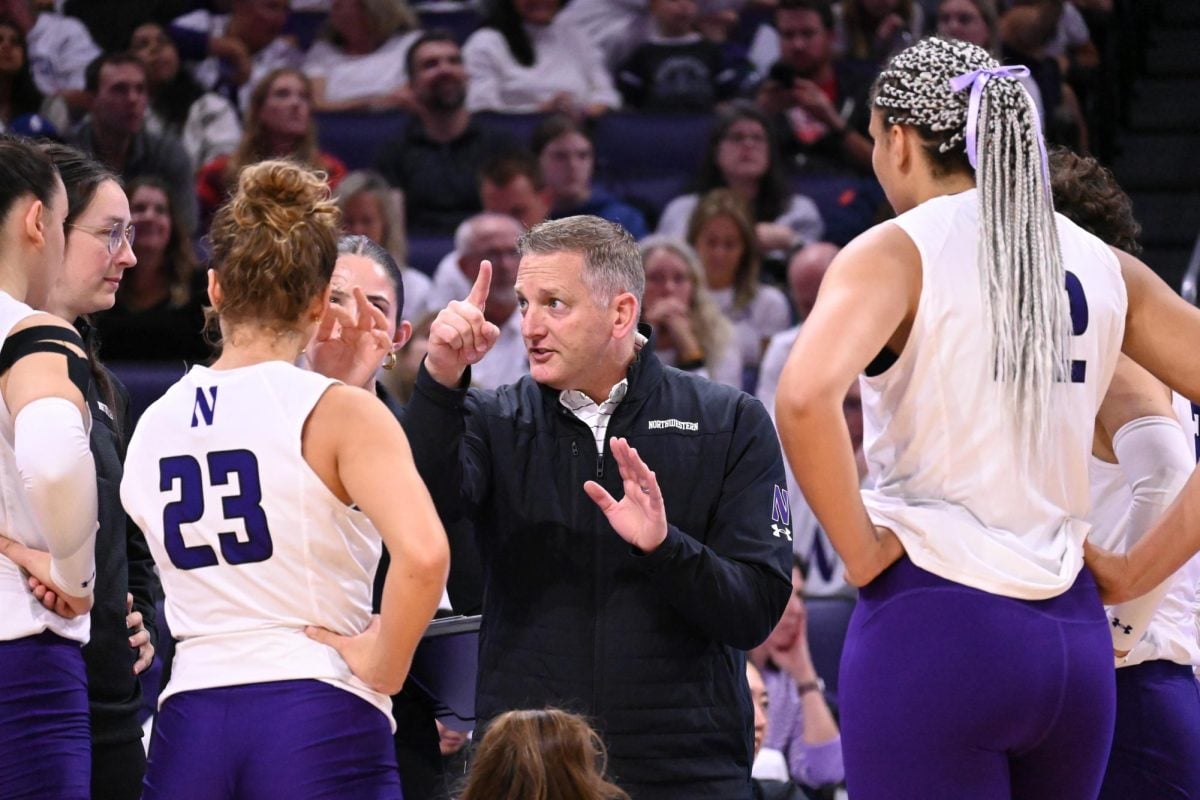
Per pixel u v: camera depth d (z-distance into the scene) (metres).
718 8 29.69
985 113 7.86
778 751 16.91
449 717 11.37
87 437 8.62
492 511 9.88
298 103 25.38
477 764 8.08
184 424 7.94
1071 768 7.71
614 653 9.53
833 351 7.37
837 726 17.67
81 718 9.19
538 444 9.85
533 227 9.87
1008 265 7.68
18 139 9.45
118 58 25.33
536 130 25.55
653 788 9.50
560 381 9.62
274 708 7.68
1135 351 8.30
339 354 9.41
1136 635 9.13
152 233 22.62
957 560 7.53
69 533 8.40
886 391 7.90
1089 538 9.66
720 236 23.59
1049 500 7.79
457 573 10.73
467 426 9.93
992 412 7.63
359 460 7.68
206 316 8.89
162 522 7.93
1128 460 8.94
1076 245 8.07
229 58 28.56
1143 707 9.73
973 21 25.92
